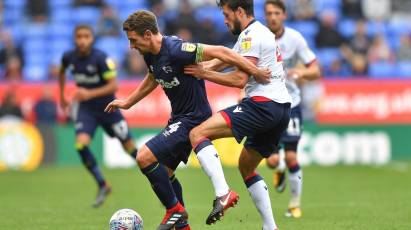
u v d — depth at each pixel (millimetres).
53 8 82812
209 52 25484
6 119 63344
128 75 71375
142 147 26500
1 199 43188
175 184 28203
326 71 76688
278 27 35031
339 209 37375
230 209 37656
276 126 26594
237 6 26562
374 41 79188
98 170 40094
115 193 46000
